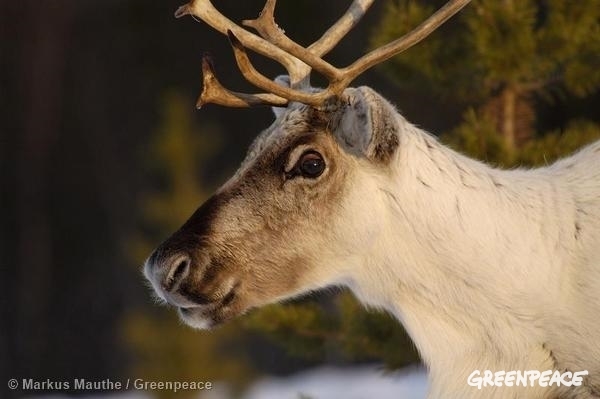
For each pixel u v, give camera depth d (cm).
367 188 1395
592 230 1406
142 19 4856
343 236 1402
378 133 1374
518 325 1391
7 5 4884
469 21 2014
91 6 4928
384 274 1415
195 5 1404
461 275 1394
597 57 2016
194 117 4578
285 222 1399
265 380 3281
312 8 4538
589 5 1994
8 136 4778
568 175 1452
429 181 1399
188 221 1416
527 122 2048
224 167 4478
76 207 4662
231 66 4647
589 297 1384
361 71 1399
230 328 2839
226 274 1399
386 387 2759
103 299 4409
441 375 1417
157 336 2822
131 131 4775
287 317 2048
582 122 2047
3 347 4353
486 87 2045
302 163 1395
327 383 3103
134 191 4628
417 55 2038
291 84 1459
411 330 1428
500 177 1434
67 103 4844
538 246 1402
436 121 4072
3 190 4688
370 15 4350
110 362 4306
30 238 4597
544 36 2008
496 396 1396
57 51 4888
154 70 4809
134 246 3250
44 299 4478
